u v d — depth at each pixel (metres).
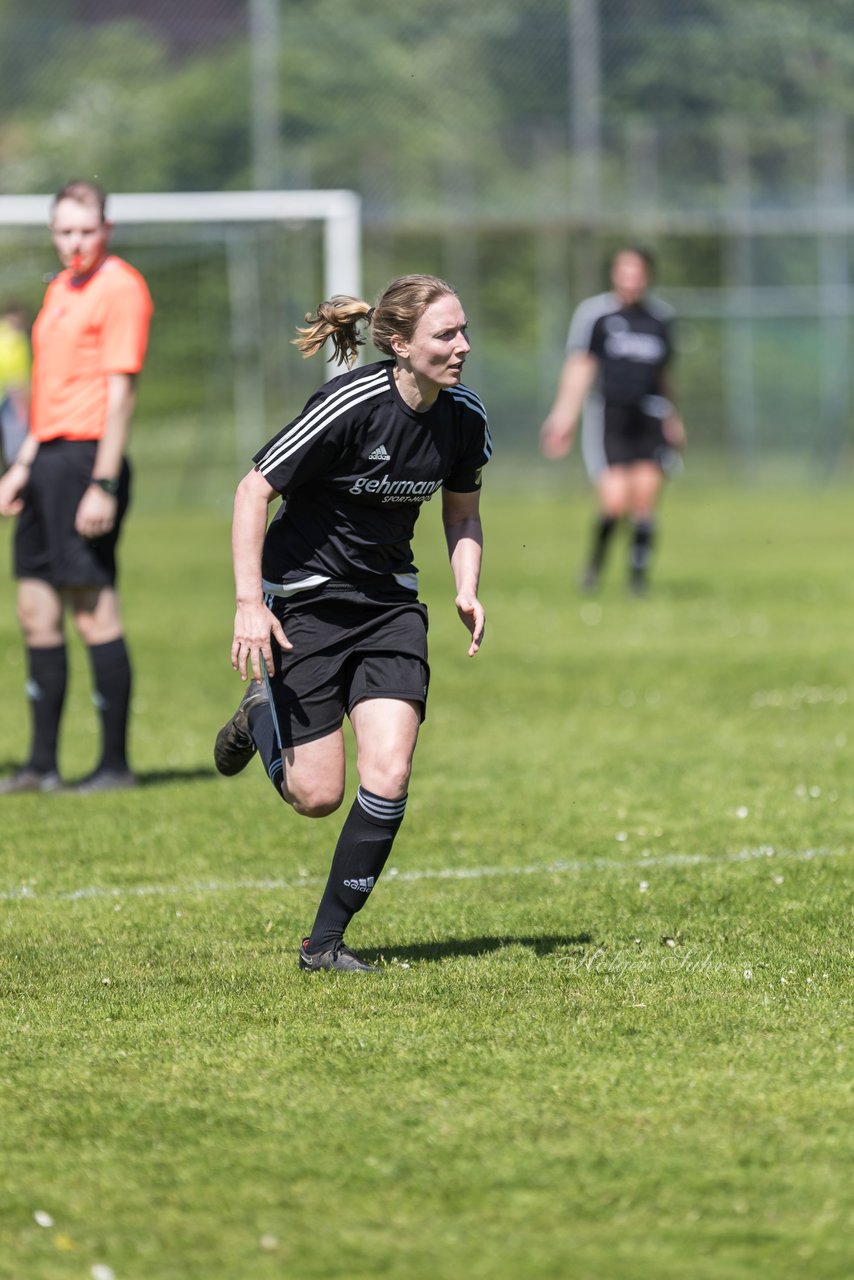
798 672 38.53
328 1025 16.12
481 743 31.58
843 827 24.67
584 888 21.55
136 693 37.16
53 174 93.56
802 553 64.31
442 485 17.86
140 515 81.00
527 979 17.55
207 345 81.44
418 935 19.50
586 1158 13.05
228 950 18.84
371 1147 13.29
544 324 94.56
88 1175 12.84
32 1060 15.30
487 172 94.56
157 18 95.69
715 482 96.44
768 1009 16.48
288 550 17.28
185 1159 13.12
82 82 94.69
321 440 16.55
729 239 95.62
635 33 97.06
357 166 93.69
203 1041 15.74
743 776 28.27
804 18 99.12
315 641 17.20
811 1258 11.52
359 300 17.25
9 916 20.44
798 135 95.81
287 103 93.81
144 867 22.95
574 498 90.69
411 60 95.25
